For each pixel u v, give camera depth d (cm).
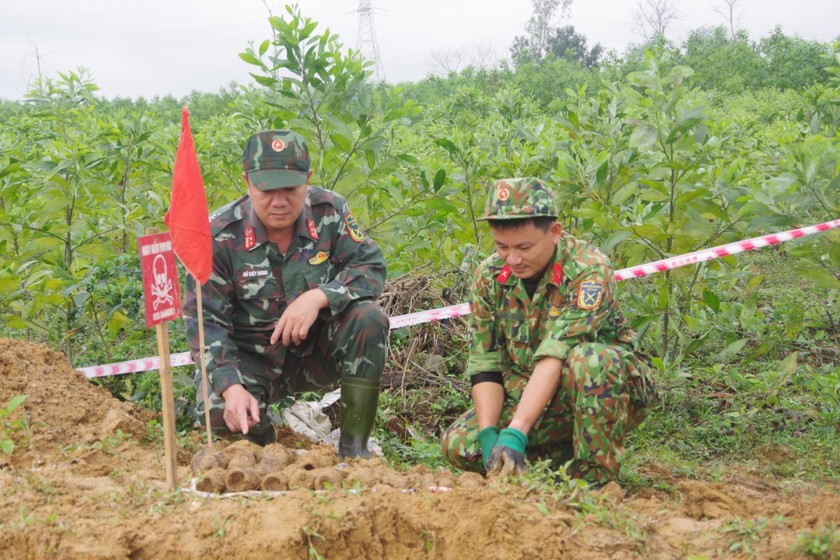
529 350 384
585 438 359
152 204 711
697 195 539
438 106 1541
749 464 443
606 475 363
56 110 871
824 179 529
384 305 605
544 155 700
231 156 849
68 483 327
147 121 748
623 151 606
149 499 312
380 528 296
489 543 287
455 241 700
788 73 2600
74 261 620
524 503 299
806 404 518
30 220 615
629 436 490
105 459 365
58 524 288
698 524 303
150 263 306
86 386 438
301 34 641
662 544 287
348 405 415
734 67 2667
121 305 520
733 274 587
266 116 764
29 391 405
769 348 562
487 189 714
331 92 657
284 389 445
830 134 732
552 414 380
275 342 397
